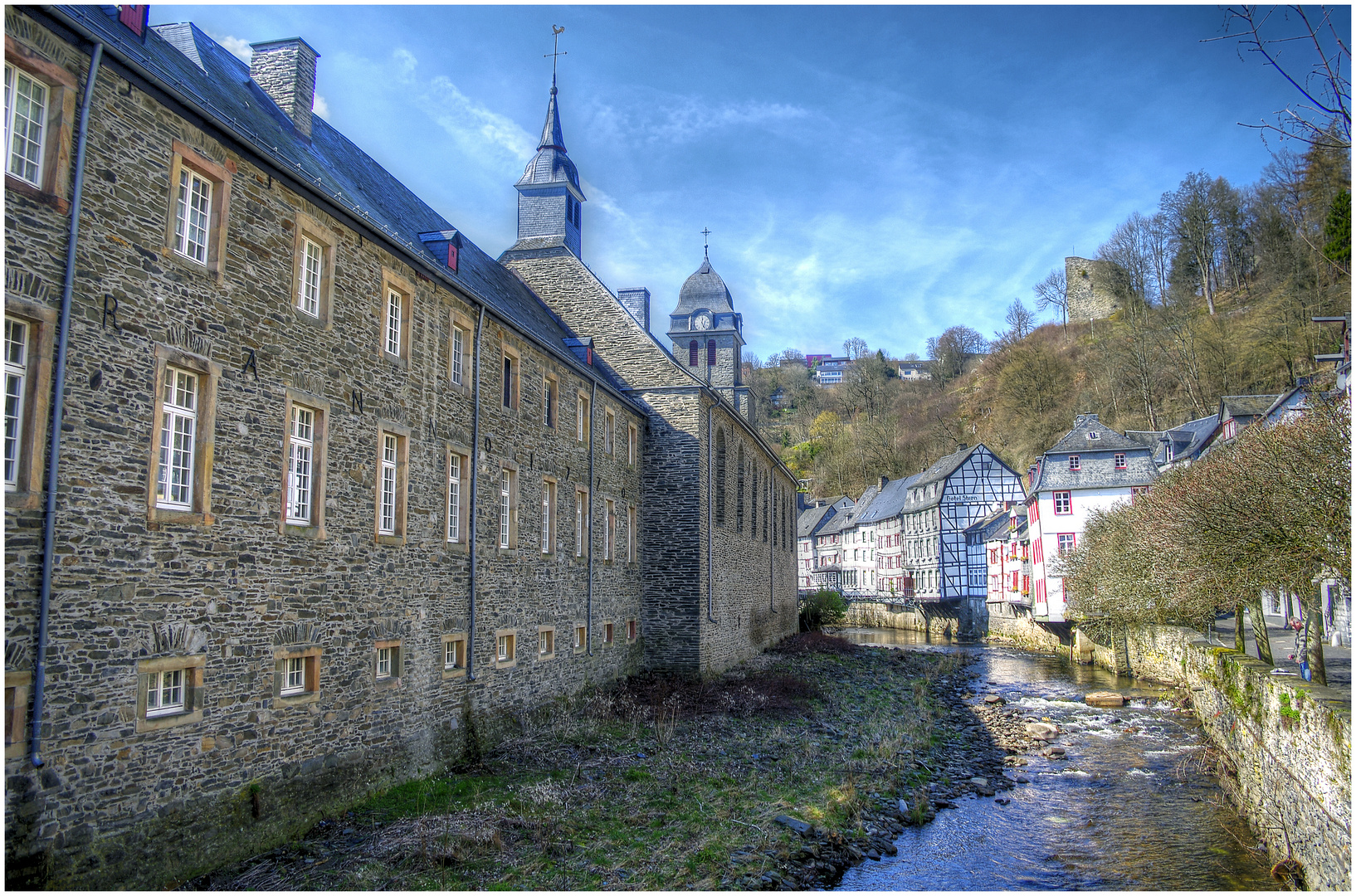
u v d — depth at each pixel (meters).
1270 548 12.35
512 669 16.34
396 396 12.71
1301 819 10.55
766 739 17.52
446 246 15.10
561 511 19.17
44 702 7.20
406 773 12.52
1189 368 57.44
